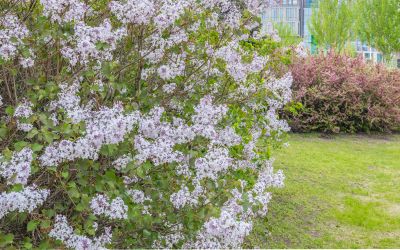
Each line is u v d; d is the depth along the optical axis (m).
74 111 2.82
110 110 2.85
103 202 2.78
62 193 3.05
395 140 12.09
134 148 2.95
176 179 3.29
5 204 2.51
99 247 2.84
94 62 3.12
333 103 12.77
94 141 2.62
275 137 5.47
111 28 3.25
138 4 3.12
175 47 3.72
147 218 2.98
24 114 2.85
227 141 3.89
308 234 5.61
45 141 2.90
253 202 3.48
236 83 4.36
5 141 2.98
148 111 3.48
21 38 2.96
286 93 4.89
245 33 4.42
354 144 11.40
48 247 2.75
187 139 3.31
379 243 5.44
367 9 27.06
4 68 3.11
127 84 3.60
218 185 3.23
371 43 27.23
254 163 4.73
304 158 9.40
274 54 5.32
